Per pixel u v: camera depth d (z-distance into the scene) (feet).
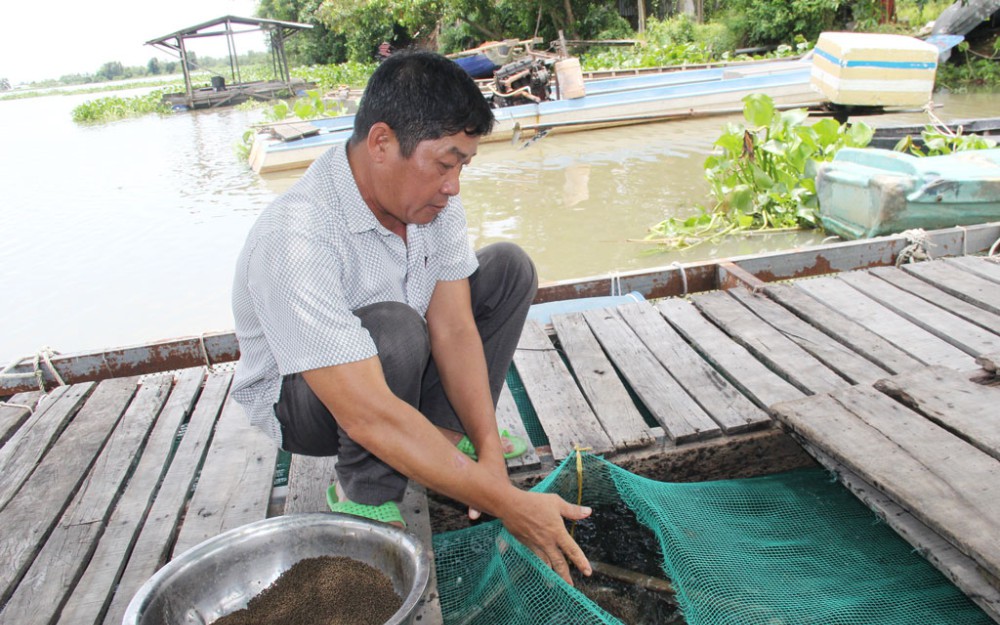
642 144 31.24
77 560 6.40
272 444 8.09
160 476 7.69
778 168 19.47
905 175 15.12
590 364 9.08
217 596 5.37
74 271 19.13
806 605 5.93
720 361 8.94
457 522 7.29
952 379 7.43
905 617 5.90
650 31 67.00
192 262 19.31
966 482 5.96
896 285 10.88
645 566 7.10
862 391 7.47
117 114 69.05
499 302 6.55
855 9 54.08
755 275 12.15
